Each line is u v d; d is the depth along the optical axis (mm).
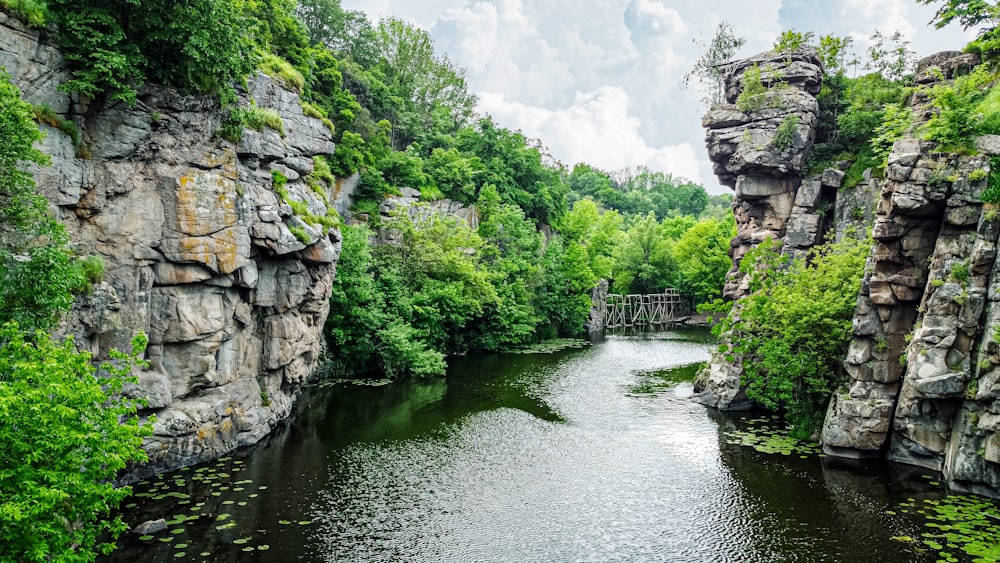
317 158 34344
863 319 24703
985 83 27609
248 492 20672
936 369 21656
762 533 18297
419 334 42344
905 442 23734
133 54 20234
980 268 21344
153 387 21234
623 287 93938
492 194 62219
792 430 28141
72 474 11164
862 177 35562
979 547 17141
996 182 21250
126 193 20844
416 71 78062
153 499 19688
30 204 17172
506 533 18281
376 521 18875
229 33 21781
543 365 47062
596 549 17391
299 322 28719
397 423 29750
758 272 33438
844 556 16828
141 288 21188
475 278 48875
